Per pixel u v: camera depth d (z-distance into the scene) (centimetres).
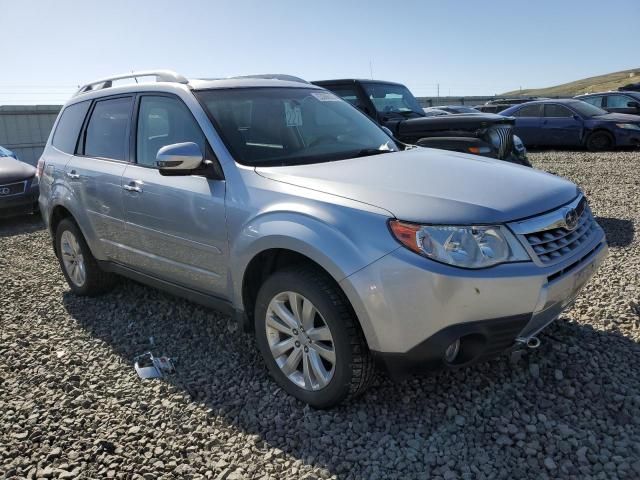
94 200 451
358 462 268
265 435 293
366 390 308
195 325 436
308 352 307
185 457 279
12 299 521
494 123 682
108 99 469
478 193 292
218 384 346
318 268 300
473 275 262
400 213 273
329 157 366
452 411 300
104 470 270
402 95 908
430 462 263
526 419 289
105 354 396
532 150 1683
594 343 363
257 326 332
